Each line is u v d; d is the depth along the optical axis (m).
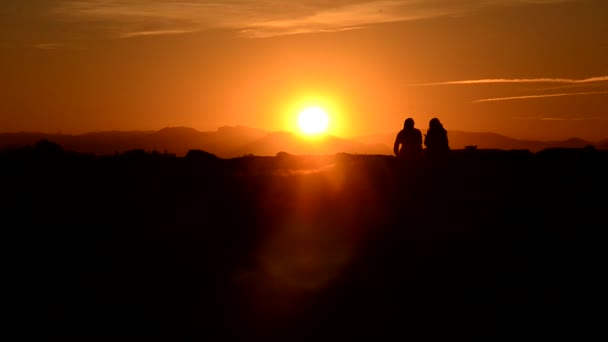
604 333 14.27
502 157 27.36
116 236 19.86
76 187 24.06
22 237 19.62
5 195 23.05
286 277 17.14
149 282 16.83
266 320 14.86
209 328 14.45
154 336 14.05
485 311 15.19
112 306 15.44
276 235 19.98
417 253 18.66
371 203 22.64
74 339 13.87
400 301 15.77
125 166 26.94
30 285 16.48
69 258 18.19
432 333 14.25
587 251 18.70
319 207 22.39
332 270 17.62
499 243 19.50
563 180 24.97
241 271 17.61
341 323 14.71
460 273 17.36
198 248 19.05
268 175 25.84
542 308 15.37
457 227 20.69
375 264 17.97
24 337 13.98
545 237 19.89
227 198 23.33
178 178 25.59
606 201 23.17
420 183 24.59
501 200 23.03
